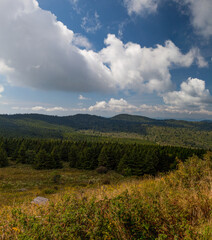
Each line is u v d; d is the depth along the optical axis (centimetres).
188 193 370
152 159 5381
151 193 365
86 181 3700
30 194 1870
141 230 236
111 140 16625
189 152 7162
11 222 252
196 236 219
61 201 319
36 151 7469
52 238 215
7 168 5203
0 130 15700
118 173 5369
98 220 236
